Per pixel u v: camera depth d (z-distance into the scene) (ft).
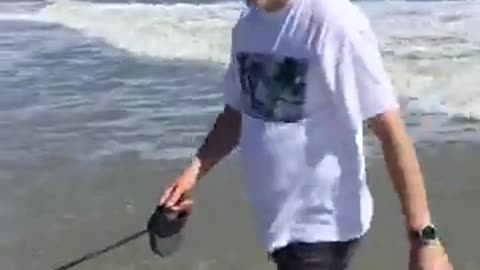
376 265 19.43
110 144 29.66
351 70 9.91
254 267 19.67
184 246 20.77
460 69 39.50
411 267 9.12
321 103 10.23
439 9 58.70
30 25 61.87
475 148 27.86
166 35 54.34
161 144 29.48
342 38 9.91
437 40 47.32
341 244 10.59
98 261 20.16
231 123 11.41
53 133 31.24
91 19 63.41
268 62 10.28
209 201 23.57
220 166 25.98
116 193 24.67
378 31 51.31
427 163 26.55
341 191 10.47
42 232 22.12
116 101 36.11
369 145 27.94
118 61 45.80
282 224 10.62
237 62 10.66
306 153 10.39
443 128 30.60
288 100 10.30
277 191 10.57
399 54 43.60
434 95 35.45
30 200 24.39
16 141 30.25
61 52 49.39
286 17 10.09
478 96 34.78
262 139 10.54
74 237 21.77
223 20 59.57
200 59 45.91
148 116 33.40
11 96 37.32
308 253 10.55
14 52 49.88
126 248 20.68
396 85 37.37
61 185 25.54
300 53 10.07
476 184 24.43
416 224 9.23
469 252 20.06
